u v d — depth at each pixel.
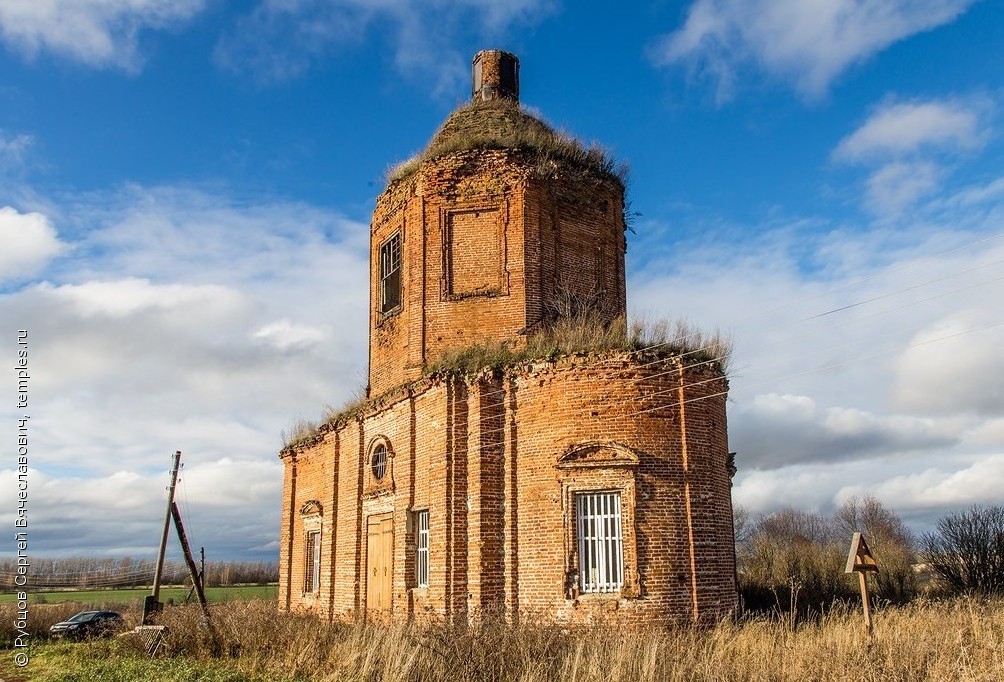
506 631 15.11
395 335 24.27
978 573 25.62
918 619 16.86
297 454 29.08
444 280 22.98
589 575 17.81
